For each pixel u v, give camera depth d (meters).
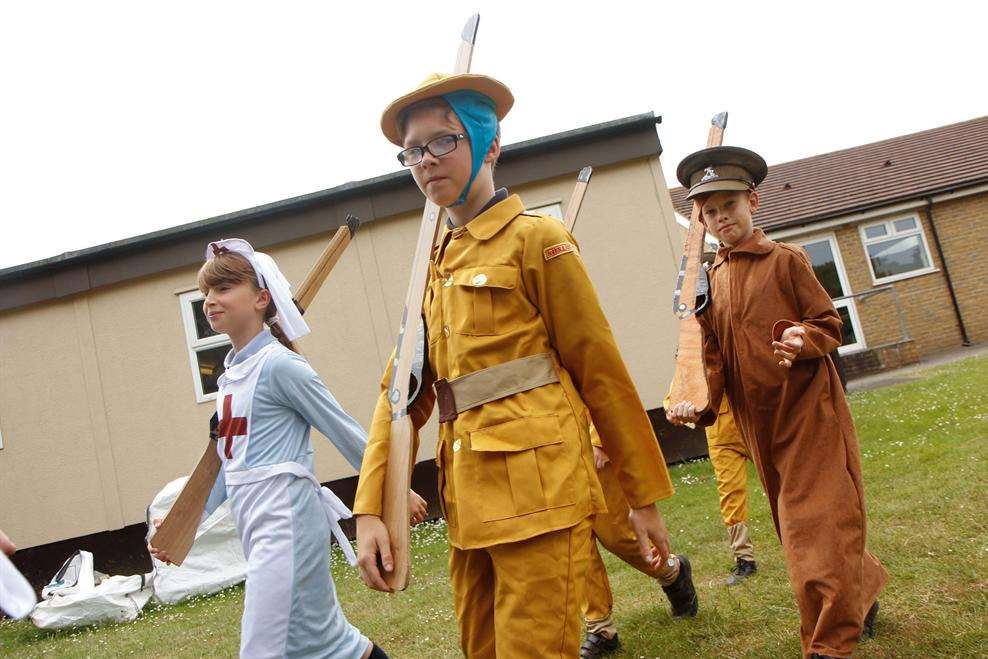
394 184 8.90
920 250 16.44
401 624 4.27
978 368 9.96
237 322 2.60
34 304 9.10
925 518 3.77
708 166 2.73
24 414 8.97
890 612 2.69
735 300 2.65
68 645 5.83
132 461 8.82
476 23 1.90
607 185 8.85
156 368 8.94
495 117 1.87
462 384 1.72
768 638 2.75
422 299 1.85
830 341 2.46
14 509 8.84
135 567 8.73
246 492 2.39
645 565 3.00
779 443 2.53
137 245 8.95
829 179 18.77
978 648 2.26
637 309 8.67
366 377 8.72
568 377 1.78
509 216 1.81
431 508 8.48
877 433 7.03
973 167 17.06
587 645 2.98
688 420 2.54
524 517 1.59
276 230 8.95
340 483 8.63
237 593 6.71
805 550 2.32
